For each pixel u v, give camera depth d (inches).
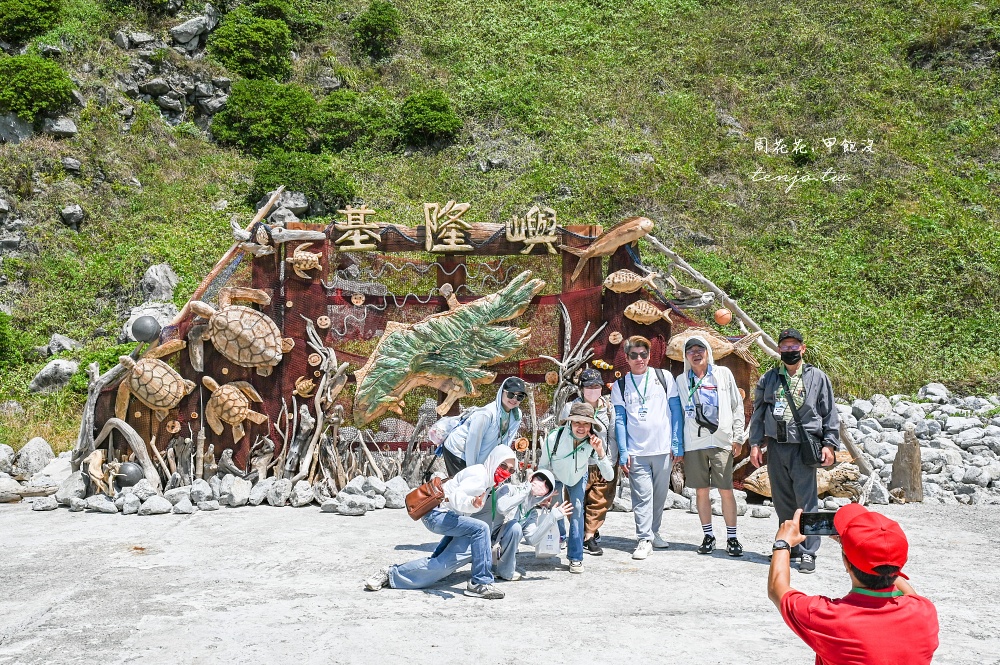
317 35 793.6
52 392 467.5
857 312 553.3
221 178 636.1
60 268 544.4
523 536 239.3
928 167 676.7
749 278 572.4
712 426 267.7
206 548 267.0
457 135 700.7
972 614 210.7
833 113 730.2
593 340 354.6
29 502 337.1
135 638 187.8
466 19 853.2
